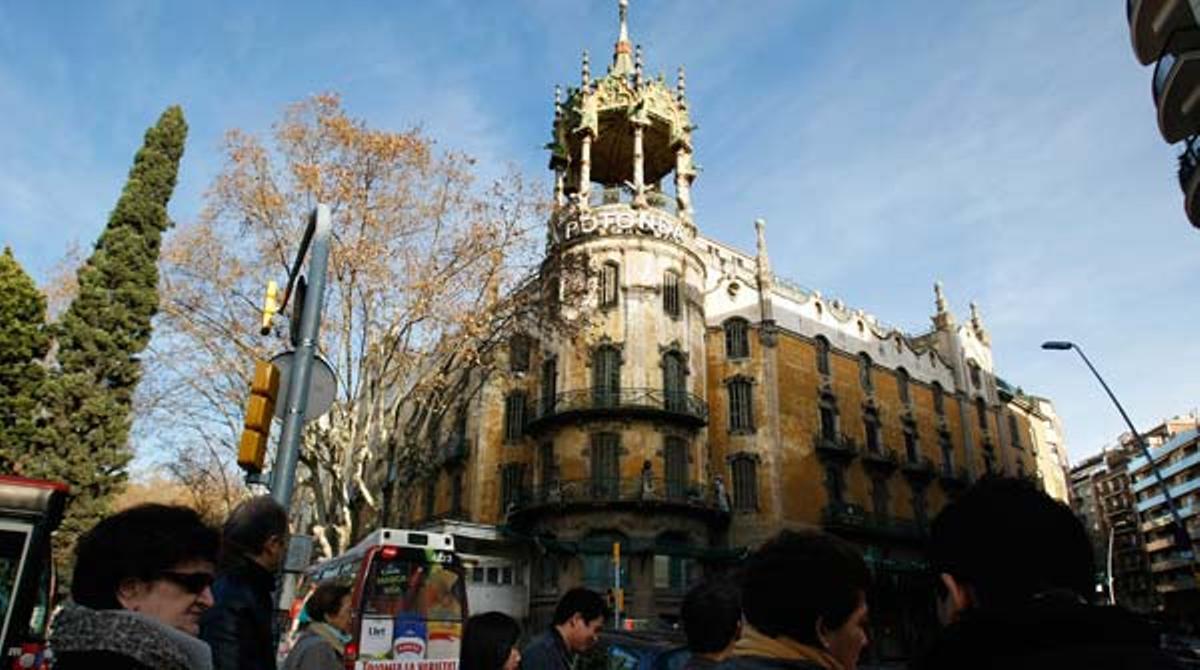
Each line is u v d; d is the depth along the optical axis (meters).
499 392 43.09
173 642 2.14
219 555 2.50
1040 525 1.93
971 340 57.97
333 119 24.00
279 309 10.71
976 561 1.96
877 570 38.84
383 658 13.06
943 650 1.85
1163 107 21.11
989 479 2.15
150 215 31.70
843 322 47.09
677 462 35.25
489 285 26.47
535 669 4.97
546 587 33.69
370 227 24.22
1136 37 21.84
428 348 26.22
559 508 33.28
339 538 22.89
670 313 38.16
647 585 31.72
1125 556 109.31
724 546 36.56
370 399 24.84
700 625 3.66
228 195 23.67
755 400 40.16
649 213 39.47
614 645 8.64
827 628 2.37
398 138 24.41
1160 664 1.63
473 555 34.72
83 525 25.94
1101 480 118.12
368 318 24.42
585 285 31.30
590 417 34.91
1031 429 61.56
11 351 25.41
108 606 2.25
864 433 44.69
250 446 7.73
